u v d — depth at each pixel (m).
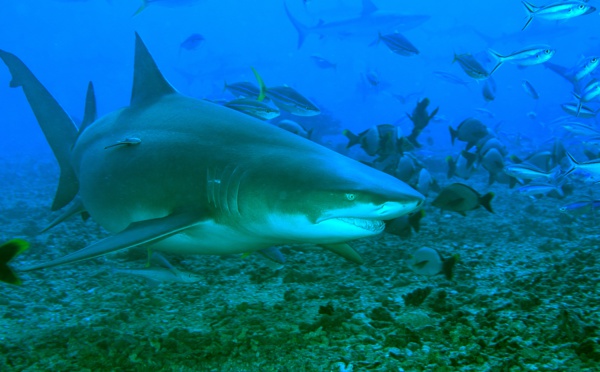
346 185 1.26
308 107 3.03
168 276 1.76
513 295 1.71
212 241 1.55
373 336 1.37
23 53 47.09
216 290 1.92
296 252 2.46
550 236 2.95
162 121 1.75
